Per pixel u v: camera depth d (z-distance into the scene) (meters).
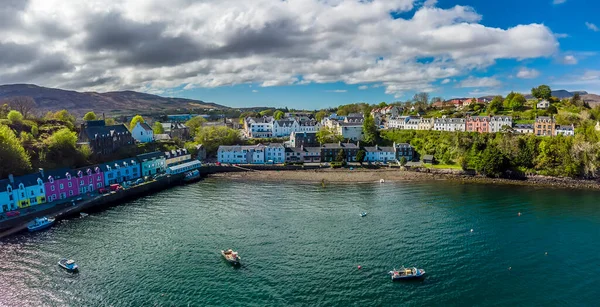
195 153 188.62
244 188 134.38
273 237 84.38
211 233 86.81
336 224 92.81
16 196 99.62
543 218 98.12
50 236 85.31
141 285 63.69
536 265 72.19
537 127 190.00
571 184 140.00
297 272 68.44
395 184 140.88
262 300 59.59
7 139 109.56
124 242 81.69
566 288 64.38
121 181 137.25
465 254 76.38
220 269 69.38
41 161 122.94
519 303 59.88
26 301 58.88
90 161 143.62
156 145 186.88
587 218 98.25
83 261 72.44
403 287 63.78
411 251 77.50
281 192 127.56
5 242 81.69
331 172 165.12
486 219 97.12
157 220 96.44
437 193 125.50
